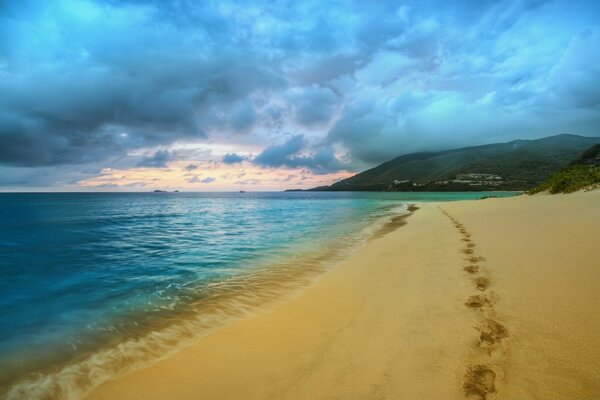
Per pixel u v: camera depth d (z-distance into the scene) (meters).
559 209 16.95
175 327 5.62
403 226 19.61
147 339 5.17
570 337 3.72
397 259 9.81
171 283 8.49
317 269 9.55
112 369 4.26
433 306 5.45
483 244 10.15
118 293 7.74
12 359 4.60
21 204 72.69
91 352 4.78
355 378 3.50
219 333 5.19
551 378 3.05
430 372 3.45
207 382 3.76
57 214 40.19
